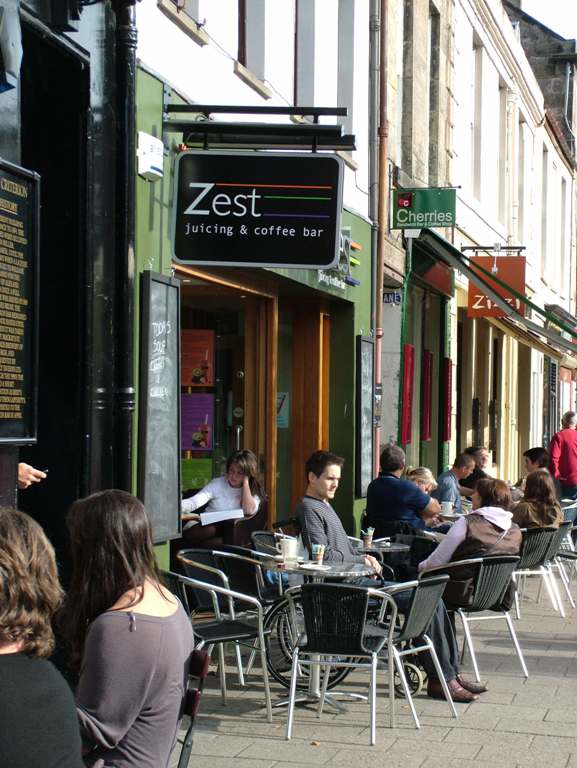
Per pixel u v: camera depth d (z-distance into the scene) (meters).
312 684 9.39
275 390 14.59
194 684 5.53
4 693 3.24
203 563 10.19
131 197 9.38
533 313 36.19
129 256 9.36
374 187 18.00
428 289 22.59
